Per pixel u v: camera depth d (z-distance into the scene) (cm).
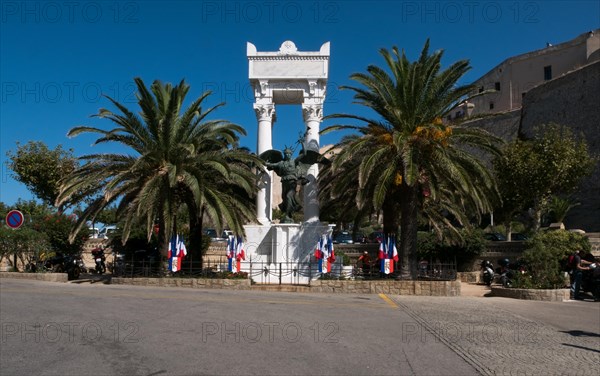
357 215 2484
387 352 892
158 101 2241
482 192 2066
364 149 2092
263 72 2517
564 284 1973
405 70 2036
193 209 2294
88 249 3288
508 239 3750
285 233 2298
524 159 3647
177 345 894
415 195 2069
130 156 2116
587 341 1093
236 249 2138
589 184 4881
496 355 914
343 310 1394
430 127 1919
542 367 846
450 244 2727
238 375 724
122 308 1290
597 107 5125
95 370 737
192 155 2031
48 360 789
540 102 5850
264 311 1305
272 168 2366
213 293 1747
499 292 1969
